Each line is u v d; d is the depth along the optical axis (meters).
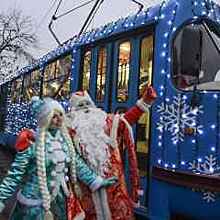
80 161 4.36
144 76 6.38
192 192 5.46
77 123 4.66
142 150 6.30
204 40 6.12
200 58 5.93
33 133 4.09
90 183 4.36
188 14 6.09
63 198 4.09
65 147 4.15
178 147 5.70
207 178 5.30
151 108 6.11
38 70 12.53
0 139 18.41
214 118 5.44
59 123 4.12
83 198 4.48
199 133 5.54
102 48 7.61
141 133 6.35
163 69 5.99
